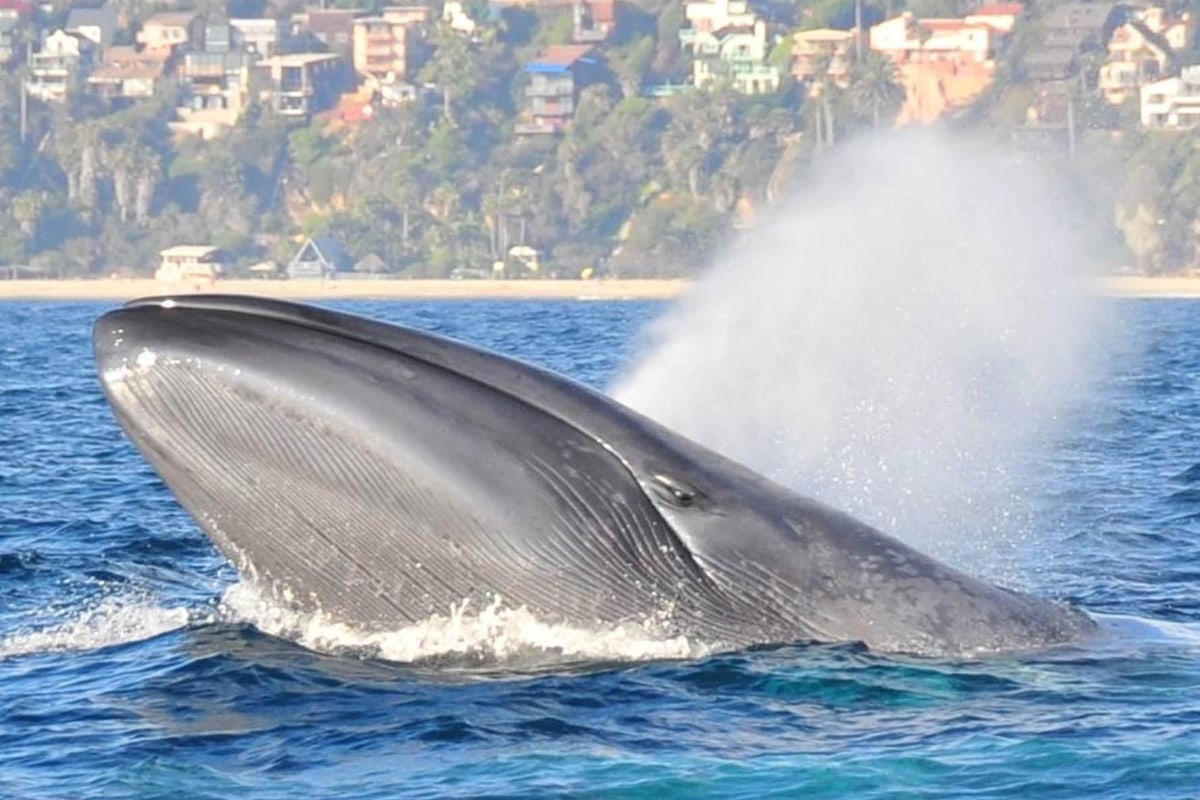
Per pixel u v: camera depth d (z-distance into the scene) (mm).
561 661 56000
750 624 56438
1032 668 55531
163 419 54531
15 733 54219
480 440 54656
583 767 48688
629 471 56125
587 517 55469
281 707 54094
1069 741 49656
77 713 55625
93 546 91312
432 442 54188
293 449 54219
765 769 48094
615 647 56000
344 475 54344
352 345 54812
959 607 57500
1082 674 55125
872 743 49812
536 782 47719
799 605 56562
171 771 49812
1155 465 123938
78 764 51094
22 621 71750
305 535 55719
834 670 54562
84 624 67875
